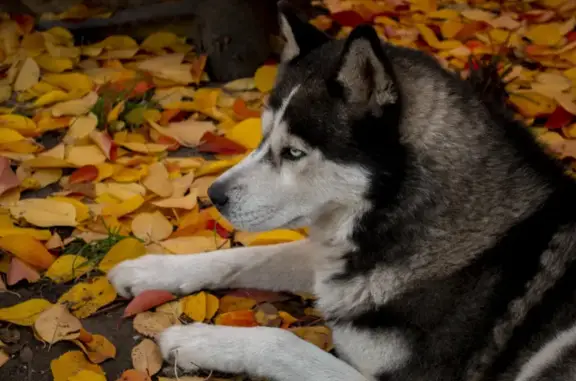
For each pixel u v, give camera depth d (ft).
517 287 4.85
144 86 6.97
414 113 4.90
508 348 4.83
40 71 7.20
